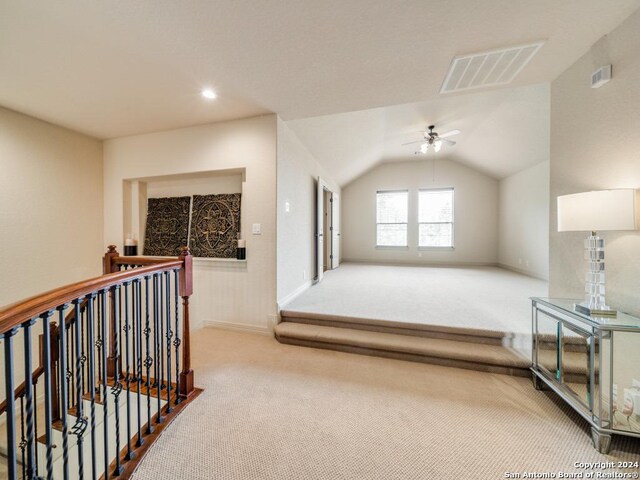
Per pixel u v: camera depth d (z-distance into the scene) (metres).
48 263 3.04
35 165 2.92
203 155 3.15
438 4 1.52
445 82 2.34
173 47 1.86
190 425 1.66
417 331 2.69
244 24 1.65
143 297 3.40
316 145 4.29
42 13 1.54
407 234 7.35
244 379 2.16
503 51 1.93
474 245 6.93
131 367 2.66
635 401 1.50
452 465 1.37
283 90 2.45
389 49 1.91
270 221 2.99
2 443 2.47
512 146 4.90
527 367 2.16
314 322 3.01
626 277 1.73
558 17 1.63
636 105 1.65
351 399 1.90
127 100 2.58
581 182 2.04
